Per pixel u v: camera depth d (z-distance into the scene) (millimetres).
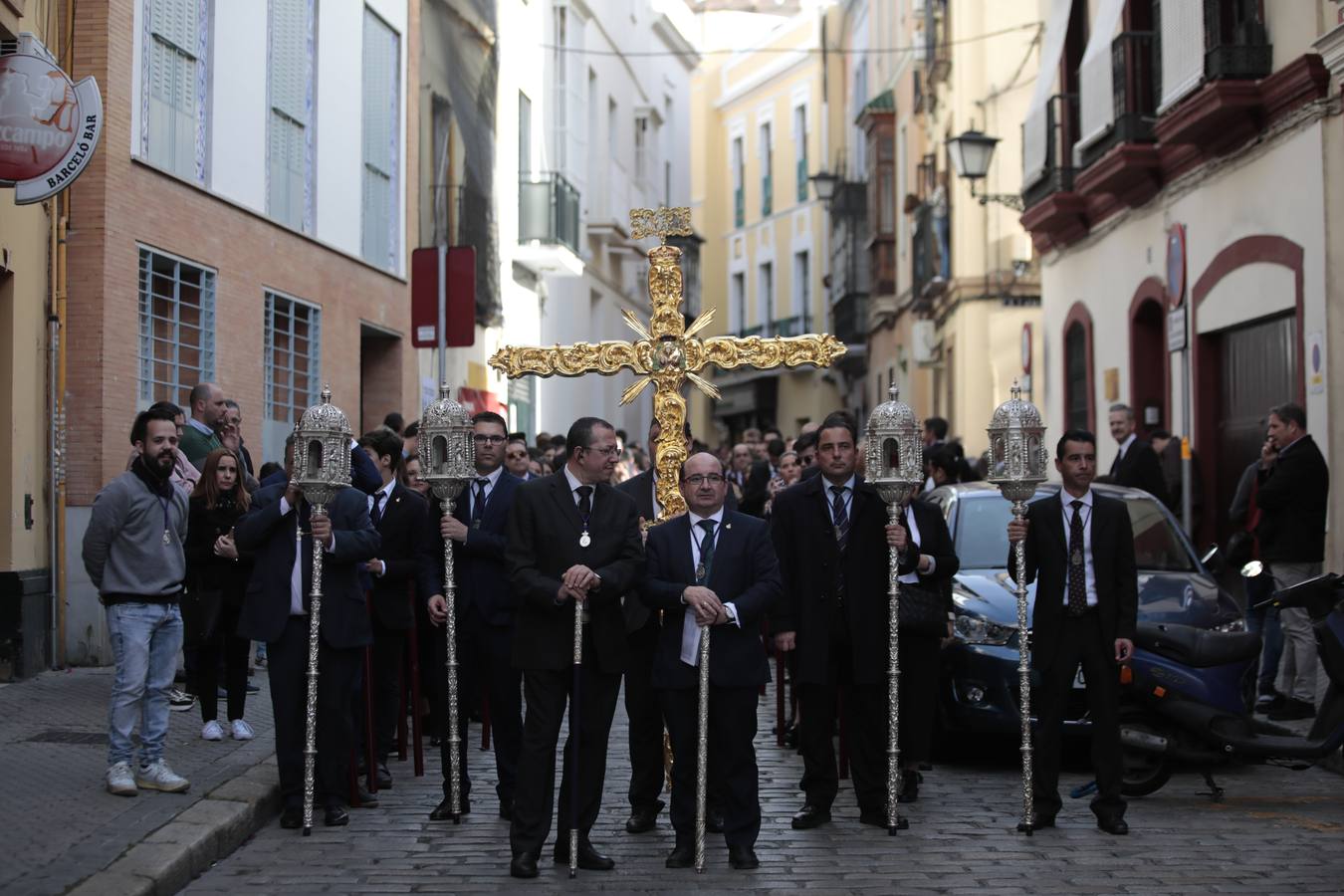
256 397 15820
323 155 18000
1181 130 16141
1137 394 19422
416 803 9219
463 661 8953
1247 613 12523
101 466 12789
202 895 6980
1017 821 8727
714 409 59031
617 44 34656
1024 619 8547
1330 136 13914
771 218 54469
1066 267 22688
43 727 10156
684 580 7867
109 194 12836
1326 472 12125
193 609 10352
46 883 6449
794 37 53312
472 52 23844
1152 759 9430
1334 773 10312
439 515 9109
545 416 29188
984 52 27453
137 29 13383
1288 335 15188
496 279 24797
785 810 9039
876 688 8672
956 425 28516
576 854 7625
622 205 34750
